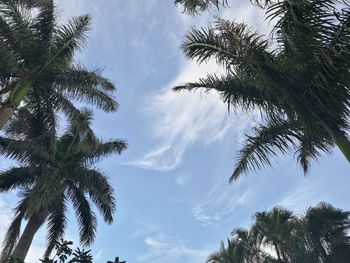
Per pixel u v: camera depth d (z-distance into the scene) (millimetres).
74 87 17344
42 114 18359
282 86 7145
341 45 6258
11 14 16156
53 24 16922
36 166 21734
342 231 27422
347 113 6570
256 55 7391
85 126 18266
